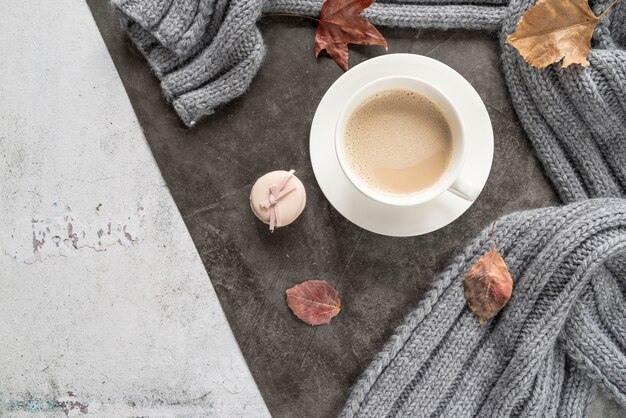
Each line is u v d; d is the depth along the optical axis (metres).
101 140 0.72
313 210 0.71
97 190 0.73
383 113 0.66
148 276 0.73
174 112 0.71
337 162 0.67
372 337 0.71
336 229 0.71
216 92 0.69
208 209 0.71
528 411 0.70
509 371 0.69
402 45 0.71
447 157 0.65
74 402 0.74
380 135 0.66
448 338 0.70
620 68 0.67
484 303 0.69
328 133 0.67
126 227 0.73
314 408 0.71
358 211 0.67
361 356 0.71
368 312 0.71
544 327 0.68
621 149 0.69
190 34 0.67
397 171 0.66
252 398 0.72
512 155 0.71
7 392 0.75
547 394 0.70
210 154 0.71
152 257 0.73
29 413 0.75
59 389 0.74
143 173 0.72
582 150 0.69
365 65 0.66
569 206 0.69
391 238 0.71
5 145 0.73
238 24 0.66
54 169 0.73
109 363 0.74
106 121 0.72
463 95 0.66
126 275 0.73
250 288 0.72
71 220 0.73
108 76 0.72
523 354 0.69
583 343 0.70
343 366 0.71
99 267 0.73
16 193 0.74
